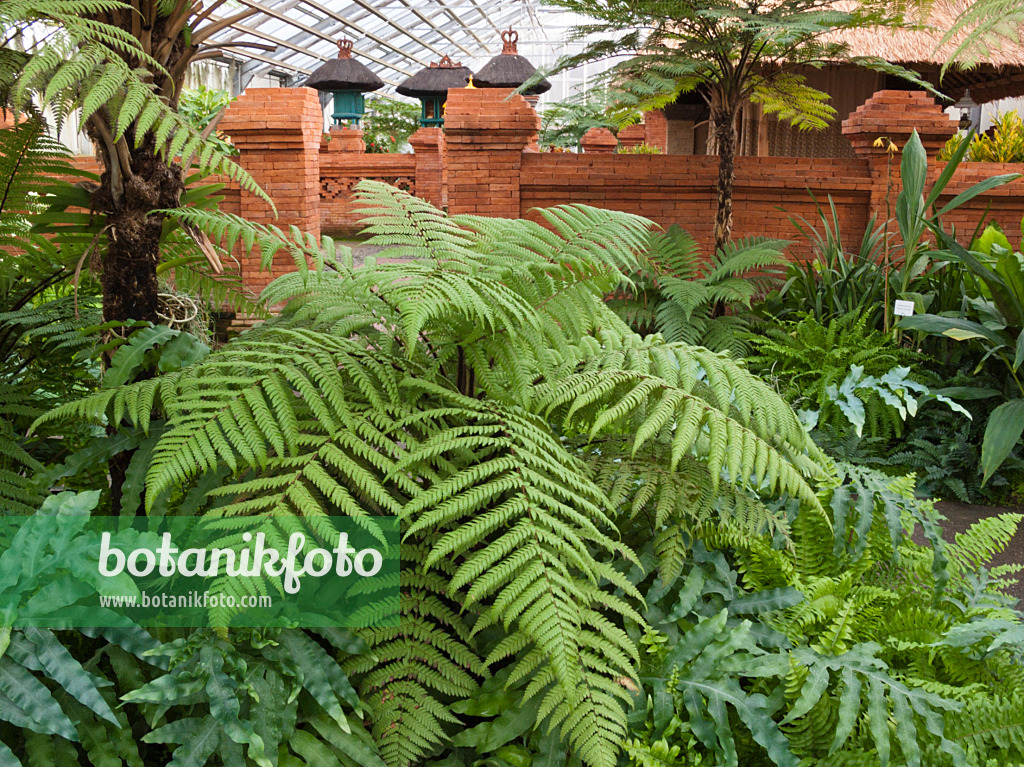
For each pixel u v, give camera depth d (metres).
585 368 2.00
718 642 1.69
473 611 1.69
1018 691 1.75
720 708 1.58
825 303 5.65
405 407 1.71
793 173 6.88
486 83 13.68
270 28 16.22
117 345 1.88
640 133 14.44
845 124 7.11
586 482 1.68
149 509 1.40
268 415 1.52
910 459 4.21
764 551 1.97
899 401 3.76
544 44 25.78
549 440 1.71
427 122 15.54
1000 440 3.81
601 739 1.40
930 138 6.84
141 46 1.73
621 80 6.50
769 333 5.37
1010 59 7.71
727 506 1.87
